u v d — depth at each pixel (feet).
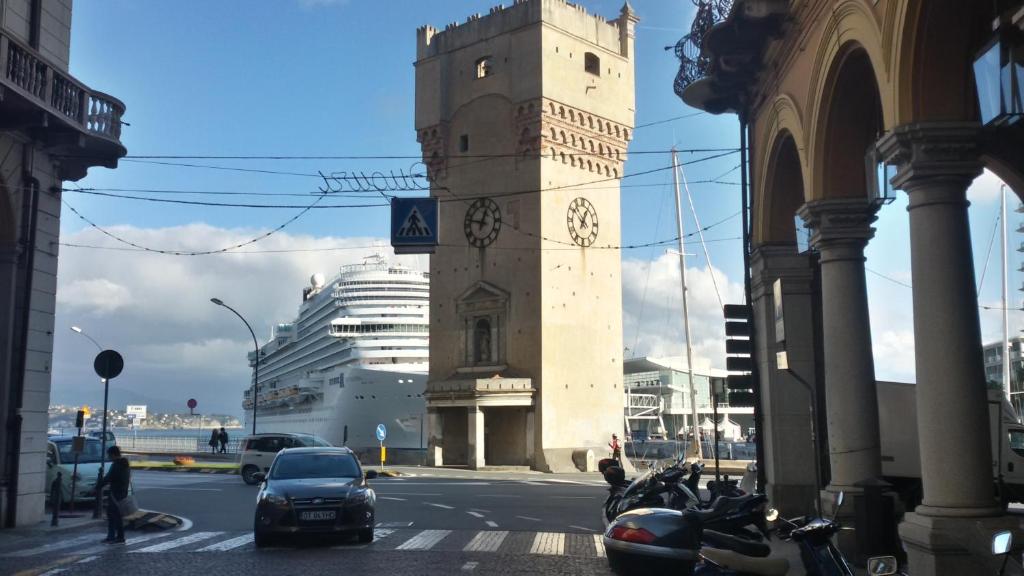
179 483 115.03
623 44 176.96
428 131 172.04
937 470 31.50
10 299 62.23
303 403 247.09
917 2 30.76
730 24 49.65
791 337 54.39
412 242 73.15
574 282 160.86
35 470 64.23
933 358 31.78
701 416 321.11
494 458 159.43
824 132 42.78
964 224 32.17
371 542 53.01
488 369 158.81
